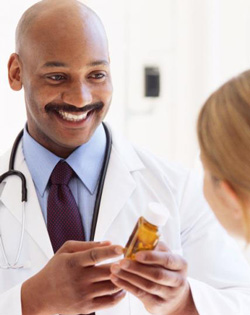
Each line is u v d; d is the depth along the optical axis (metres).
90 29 1.35
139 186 1.49
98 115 1.40
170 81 2.62
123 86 2.55
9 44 2.27
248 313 1.34
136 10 2.55
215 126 0.88
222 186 0.92
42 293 1.21
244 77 0.89
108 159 1.50
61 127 1.38
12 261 1.38
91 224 1.41
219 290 1.38
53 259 1.20
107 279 1.17
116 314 1.34
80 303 1.19
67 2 1.38
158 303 1.17
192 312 1.29
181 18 2.61
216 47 2.61
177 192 1.51
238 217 0.95
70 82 1.34
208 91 2.60
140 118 2.59
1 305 1.23
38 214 1.40
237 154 0.85
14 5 2.26
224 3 2.61
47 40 1.33
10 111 2.29
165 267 1.10
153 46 2.59
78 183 1.45
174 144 2.63
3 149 2.29
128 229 1.42
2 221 1.42
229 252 1.49
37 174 1.45
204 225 1.51
